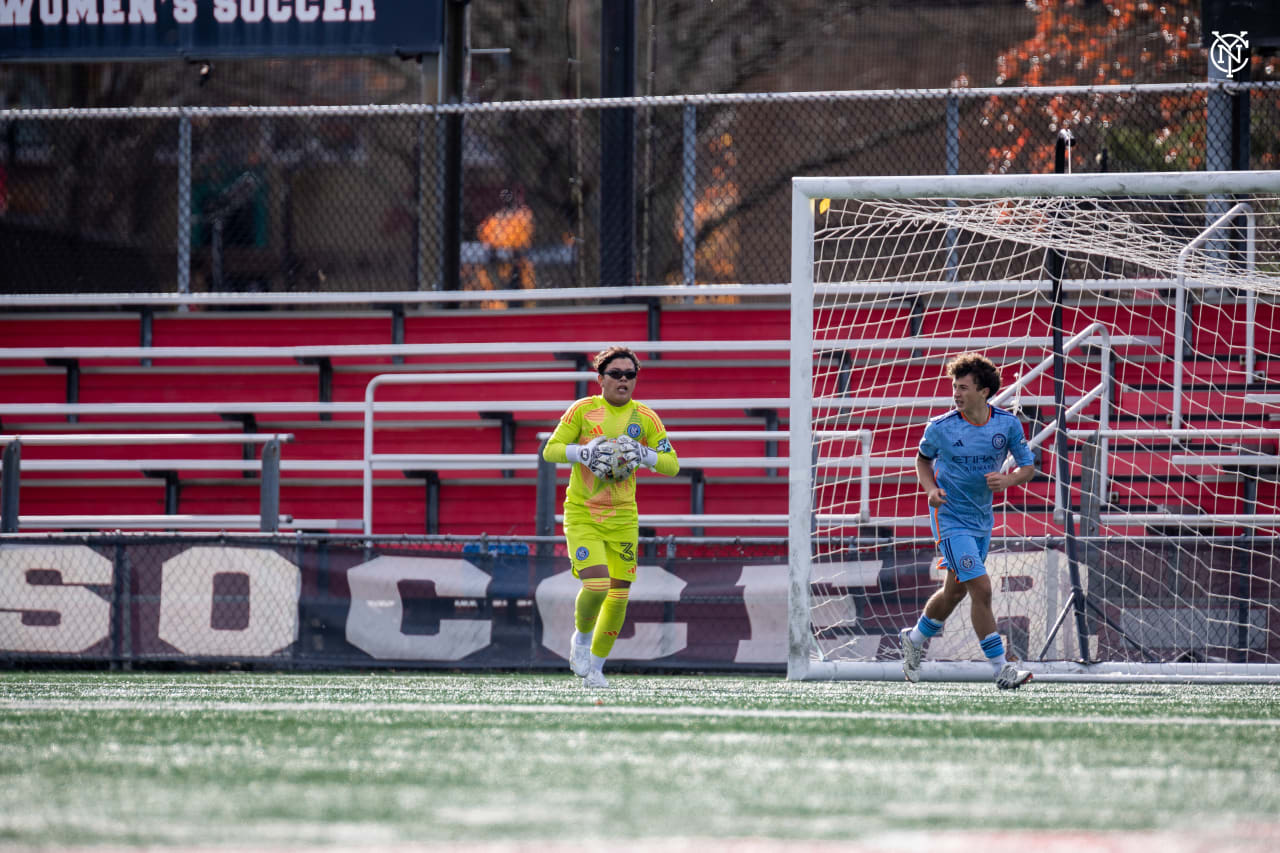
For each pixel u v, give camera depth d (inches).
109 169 1881.2
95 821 460.1
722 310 1752.0
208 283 1855.3
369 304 1825.8
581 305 1787.6
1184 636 1196.5
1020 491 1483.8
